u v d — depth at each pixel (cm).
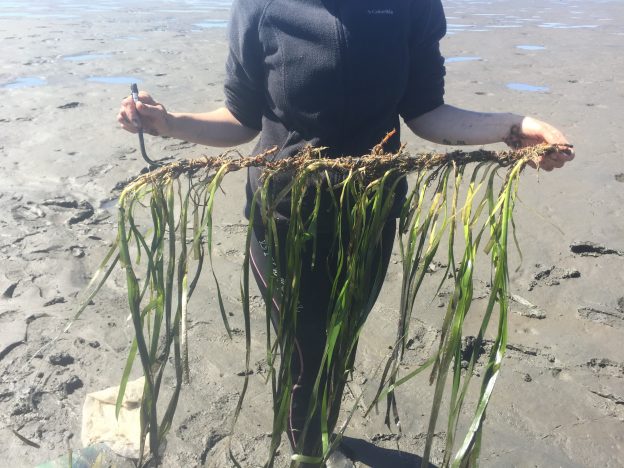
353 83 174
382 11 174
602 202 489
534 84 885
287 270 171
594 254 411
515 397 287
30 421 270
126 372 173
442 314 346
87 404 274
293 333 174
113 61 982
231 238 433
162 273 172
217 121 206
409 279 169
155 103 197
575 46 1203
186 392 288
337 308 172
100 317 340
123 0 1964
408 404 281
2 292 360
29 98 759
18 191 501
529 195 496
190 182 164
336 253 188
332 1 174
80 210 471
